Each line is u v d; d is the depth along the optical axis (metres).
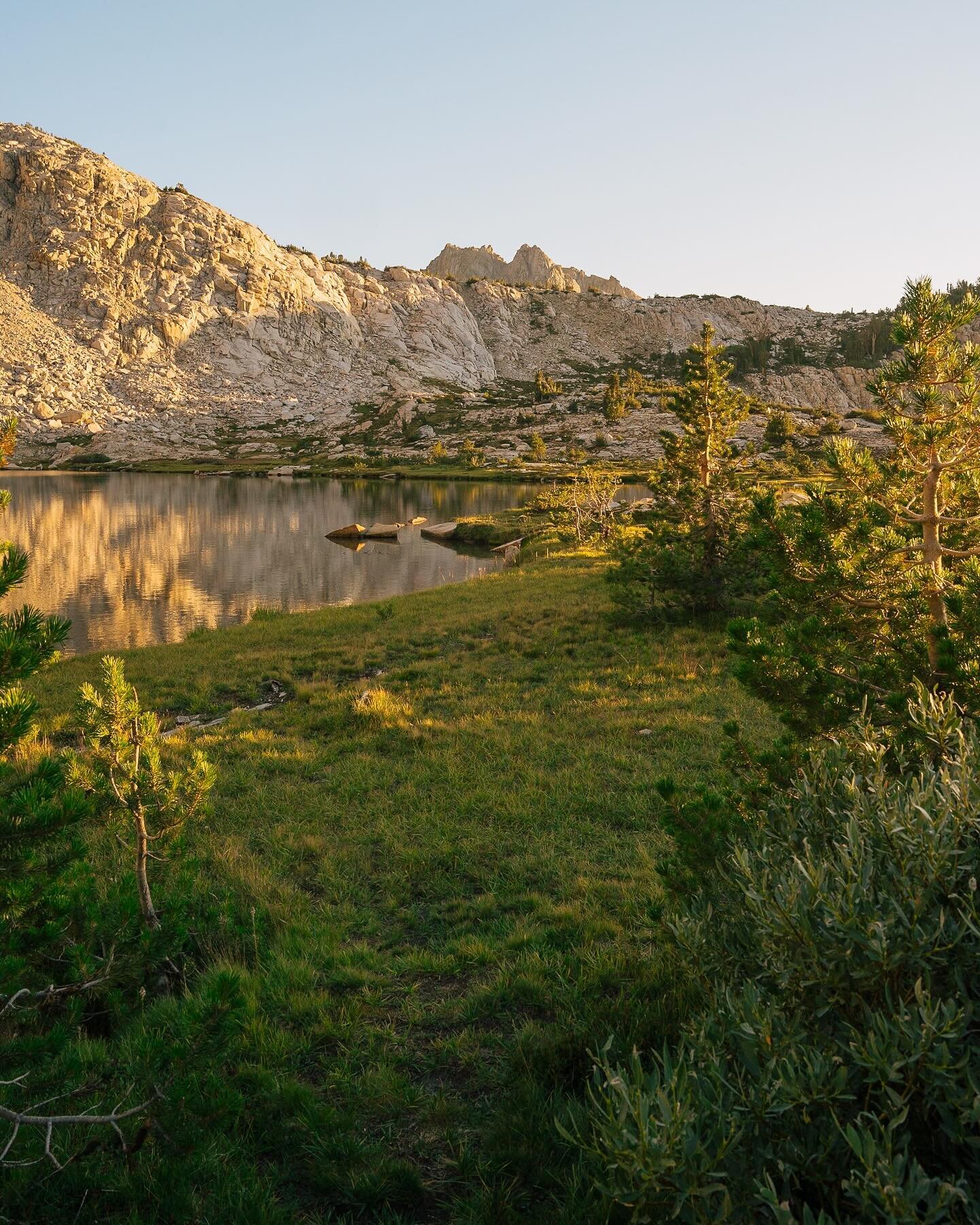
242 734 12.64
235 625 28.69
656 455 127.25
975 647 5.71
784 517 6.77
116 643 25.80
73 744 12.69
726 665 15.45
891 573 6.54
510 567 42.31
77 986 4.23
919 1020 2.63
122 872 7.22
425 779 10.30
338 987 5.88
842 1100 2.67
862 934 2.80
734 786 5.97
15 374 181.25
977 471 6.38
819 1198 2.66
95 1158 3.78
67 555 46.56
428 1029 5.32
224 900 6.71
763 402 175.50
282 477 126.12
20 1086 3.61
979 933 2.76
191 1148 3.62
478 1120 4.36
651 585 20.33
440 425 175.75
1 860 3.60
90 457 147.25
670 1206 2.55
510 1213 3.55
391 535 57.66
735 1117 2.57
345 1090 4.64
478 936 6.45
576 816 8.88
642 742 11.18
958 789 3.24
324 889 7.59
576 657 17.34
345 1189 3.85
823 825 3.93
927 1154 2.64
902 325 6.46
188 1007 3.79
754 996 2.97
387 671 17.70
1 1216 3.46
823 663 6.21
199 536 57.19
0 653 3.34
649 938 6.14
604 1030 4.68
